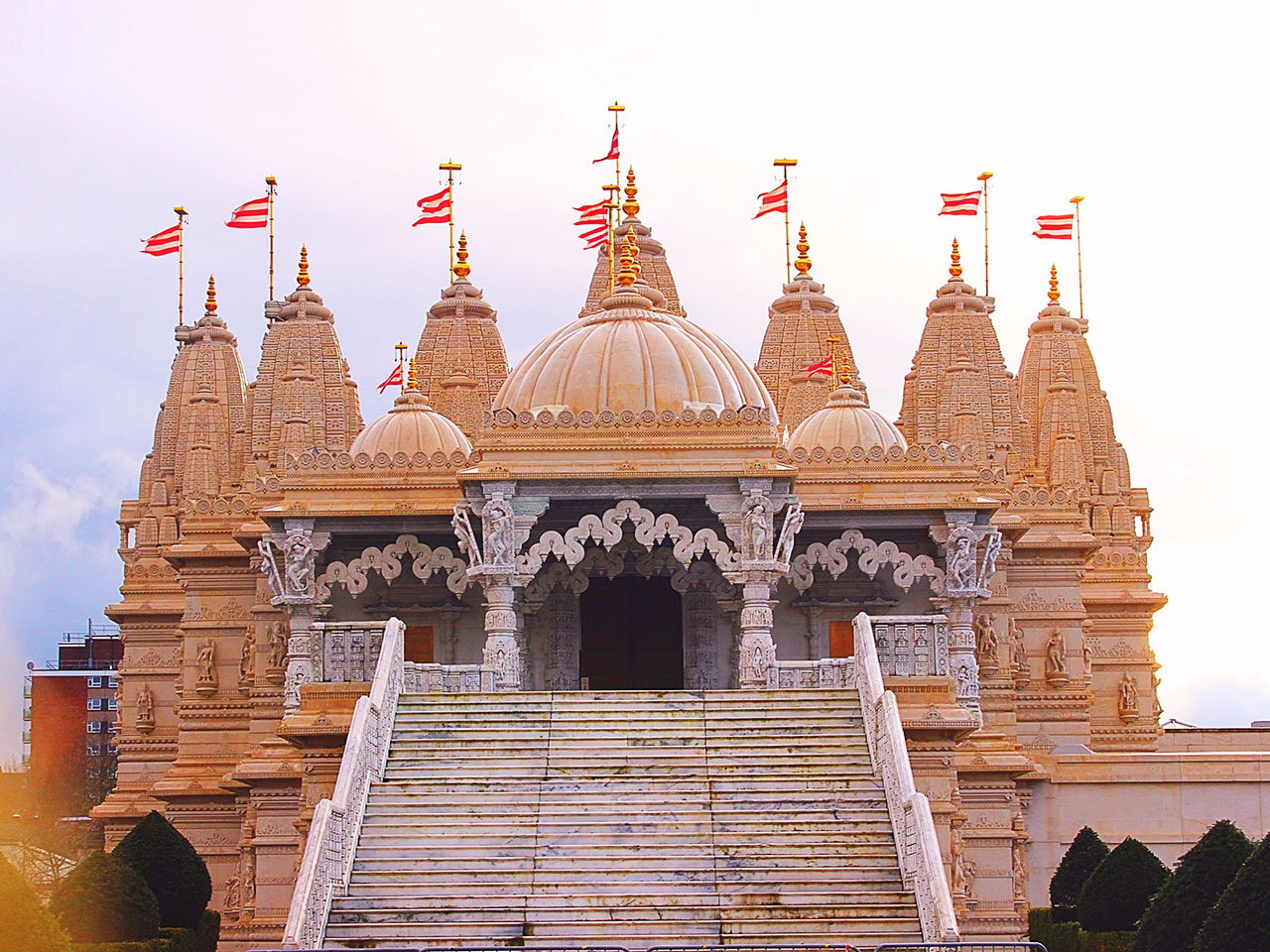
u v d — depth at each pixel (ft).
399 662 129.08
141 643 194.49
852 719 123.95
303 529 151.23
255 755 161.17
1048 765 156.15
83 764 327.06
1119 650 207.51
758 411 142.00
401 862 108.78
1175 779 153.89
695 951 89.10
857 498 151.94
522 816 113.19
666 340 153.28
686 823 111.75
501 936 102.12
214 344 234.99
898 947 89.51
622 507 140.97
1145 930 106.93
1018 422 228.02
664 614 162.20
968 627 152.35
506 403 153.69
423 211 240.12
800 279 234.99
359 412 232.73
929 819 103.96
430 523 151.74
